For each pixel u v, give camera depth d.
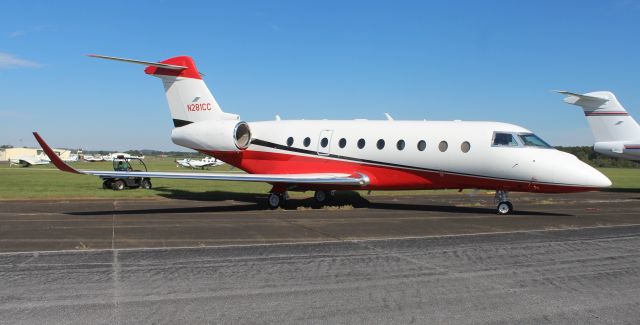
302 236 11.33
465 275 7.54
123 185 28.14
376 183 18.05
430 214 16.28
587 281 7.21
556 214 16.53
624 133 27.89
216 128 20.06
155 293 6.50
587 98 28.48
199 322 5.40
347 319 5.54
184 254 9.11
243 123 20.19
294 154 19.36
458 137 16.73
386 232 12.00
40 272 7.62
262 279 7.26
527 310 5.88
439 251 9.48
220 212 16.66
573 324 5.41
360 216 15.52
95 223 13.45
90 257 8.80
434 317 5.62
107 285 6.87
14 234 11.41
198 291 6.61
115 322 5.37
